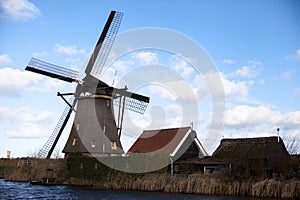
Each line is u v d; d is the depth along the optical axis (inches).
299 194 1334.9
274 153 1745.8
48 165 2249.0
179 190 1594.5
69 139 2114.9
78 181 1998.0
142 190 1702.8
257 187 1417.3
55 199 1380.4
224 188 1496.1
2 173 2603.3
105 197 1433.3
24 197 1443.2
